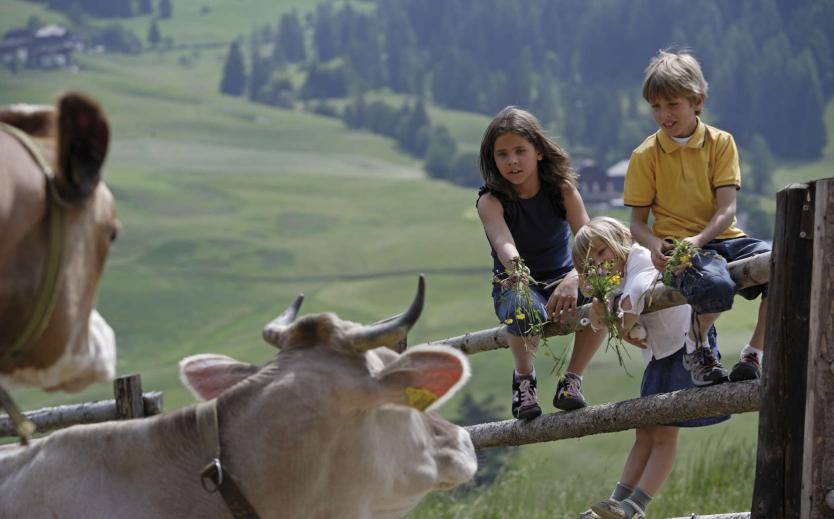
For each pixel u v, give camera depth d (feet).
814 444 17.04
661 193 22.62
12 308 14.11
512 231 25.68
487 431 25.81
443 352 16.46
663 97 22.17
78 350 15.15
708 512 40.19
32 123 14.87
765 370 17.79
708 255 20.27
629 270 22.27
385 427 18.11
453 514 40.91
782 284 17.54
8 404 15.21
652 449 23.04
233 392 17.30
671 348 22.48
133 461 16.99
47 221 14.24
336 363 17.10
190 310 655.35
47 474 16.99
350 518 17.72
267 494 16.88
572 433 23.58
